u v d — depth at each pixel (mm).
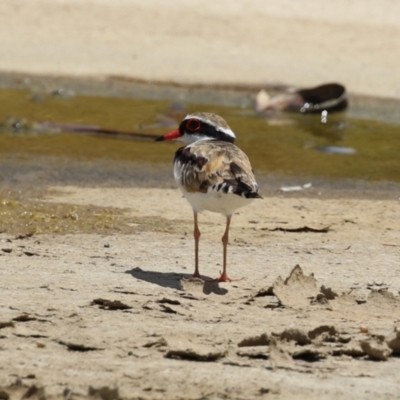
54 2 29672
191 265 11648
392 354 8852
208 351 8547
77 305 9898
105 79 24328
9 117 20766
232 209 10492
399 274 11586
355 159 18953
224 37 27688
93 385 7859
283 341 8836
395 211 15273
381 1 31375
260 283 10961
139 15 29062
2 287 10438
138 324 9391
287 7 30344
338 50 26969
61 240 12656
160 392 7770
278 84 24219
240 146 19578
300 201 15750
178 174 10719
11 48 26031
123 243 12625
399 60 26328
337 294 10391
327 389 7930
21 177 16656
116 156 18547
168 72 24875
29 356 8523
